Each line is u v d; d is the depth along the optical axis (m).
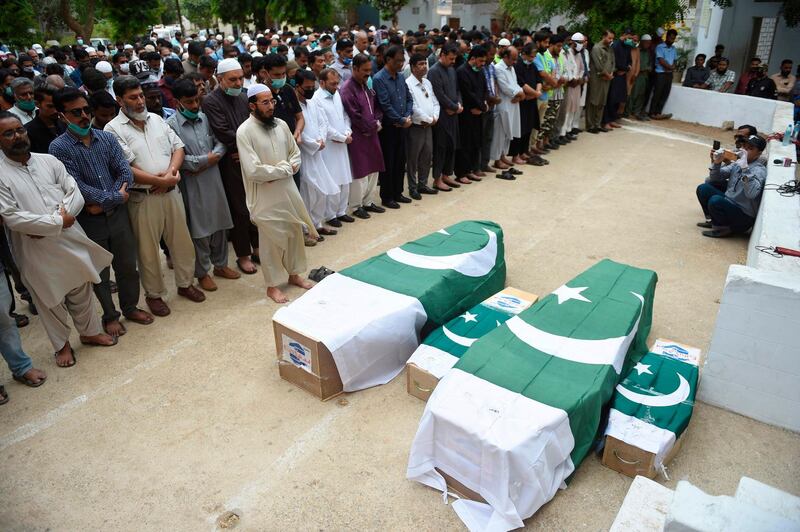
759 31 14.45
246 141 4.39
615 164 8.85
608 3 11.47
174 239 4.62
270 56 5.17
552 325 3.56
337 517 2.83
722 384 3.49
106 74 8.65
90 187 3.86
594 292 3.93
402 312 3.77
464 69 7.29
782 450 3.23
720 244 5.95
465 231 4.86
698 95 11.22
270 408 3.61
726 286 3.26
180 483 3.05
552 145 9.71
